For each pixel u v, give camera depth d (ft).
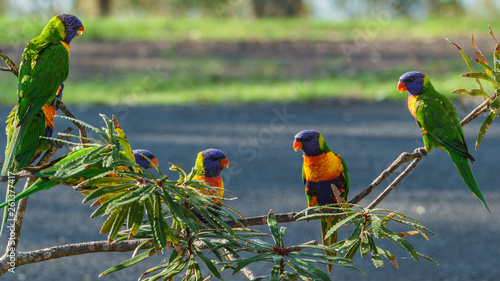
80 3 143.13
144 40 92.32
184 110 58.90
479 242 28.53
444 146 16.01
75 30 12.46
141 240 9.18
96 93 65.36
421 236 29.50
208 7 128.57
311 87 67.00
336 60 80.33
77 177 7.90
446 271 25.59
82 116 55.67
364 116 56.34
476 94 10.18
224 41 91.86
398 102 61.67
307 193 17.28
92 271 25.99
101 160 7.77
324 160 16.42
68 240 29.07
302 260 8.34
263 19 115.55
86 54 83.56
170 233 8.16
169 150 44.75
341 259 8.20
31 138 9.85
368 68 75.56
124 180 7.95
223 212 8.63
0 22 85.30
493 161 42.65
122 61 80.33
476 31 96.12
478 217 31.86
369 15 112.06
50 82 10.96
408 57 80.69
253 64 78.89
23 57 11.32
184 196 7.89
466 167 15.70
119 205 7.39
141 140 47.67
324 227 16.05
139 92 65.92
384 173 10.50
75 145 8.36
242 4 120.06
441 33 94.89
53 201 35.32
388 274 25.44
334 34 96.58
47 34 12.02
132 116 56.13
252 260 8.24
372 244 8.77
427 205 33.91
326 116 56.49
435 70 73.00
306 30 99.14
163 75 72.79
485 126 10.44
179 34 96.63
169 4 153.69
